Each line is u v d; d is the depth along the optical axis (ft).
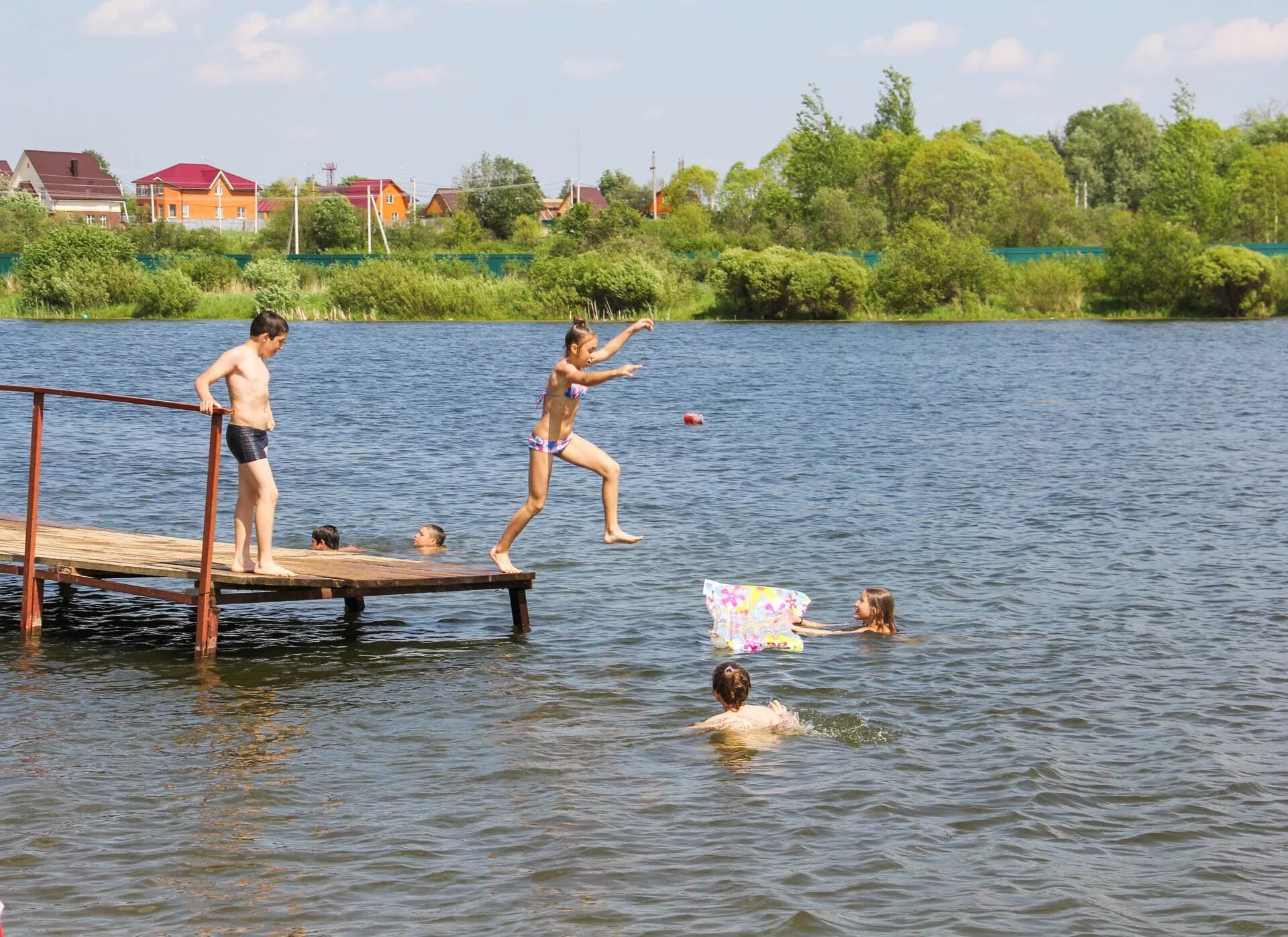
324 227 360.07
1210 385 131.85
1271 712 35.53
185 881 25.17
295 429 95.66
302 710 35.70
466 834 27.43
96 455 80.94
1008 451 86.84
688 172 508.12
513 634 44.01
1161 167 334.03
